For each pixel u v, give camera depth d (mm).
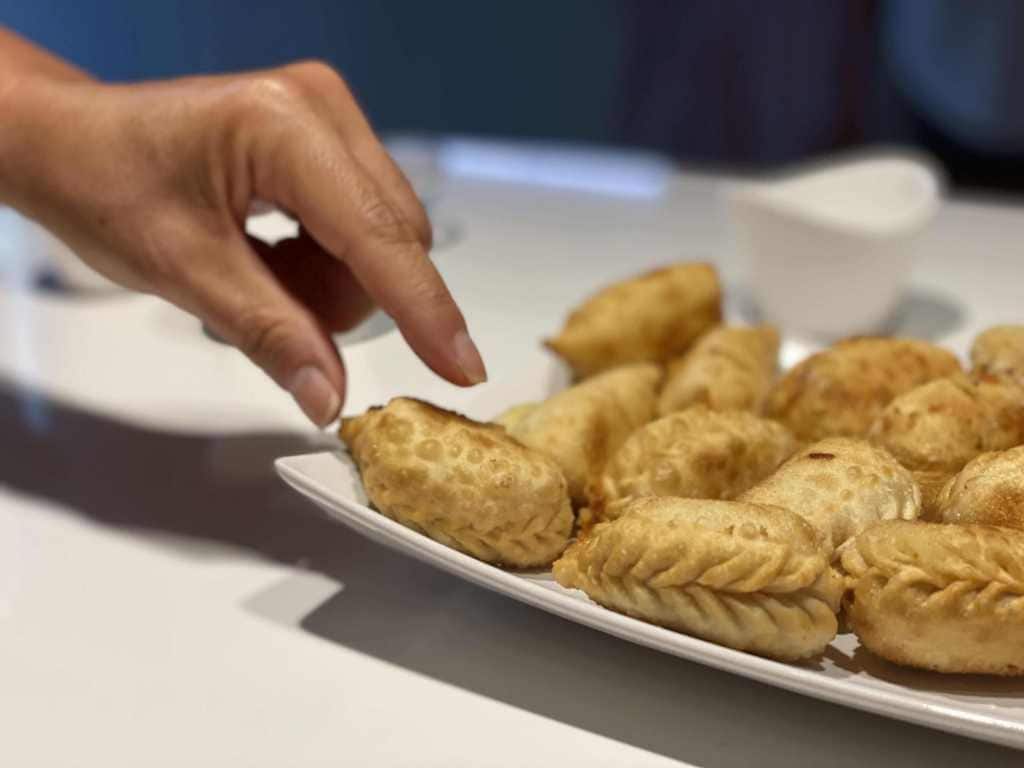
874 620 376
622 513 410
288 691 406
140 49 726
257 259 462
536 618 439
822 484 419
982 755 375
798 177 782
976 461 425
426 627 436
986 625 367
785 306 726
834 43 1494
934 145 1487
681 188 1041
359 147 467
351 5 1366
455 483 409
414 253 436
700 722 391
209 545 487
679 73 1575
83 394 618
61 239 504
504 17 1575
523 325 694
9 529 498
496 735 387
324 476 439
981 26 1328
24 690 407
